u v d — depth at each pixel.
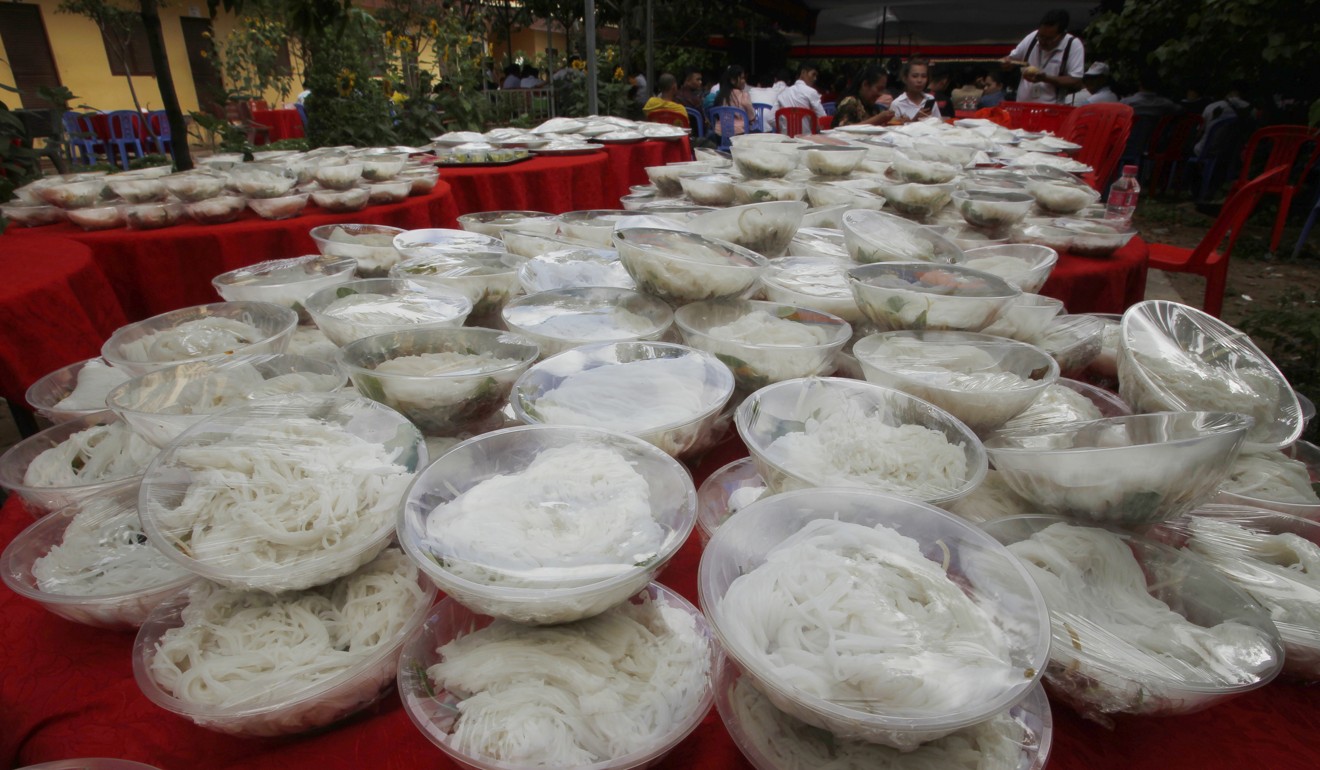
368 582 0.79
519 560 0.69
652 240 1.45
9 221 2.40
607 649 0.72
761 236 1.73
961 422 1.02
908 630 0.64
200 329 1.27
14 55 9.48
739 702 0.68
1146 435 0.98
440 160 3.67
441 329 1.19
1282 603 0.82
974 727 0.64
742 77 6.71
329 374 1.11
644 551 0.72
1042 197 2.47
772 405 1.06
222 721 0.65
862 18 10.63
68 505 0.95
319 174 2.49
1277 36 5.87
